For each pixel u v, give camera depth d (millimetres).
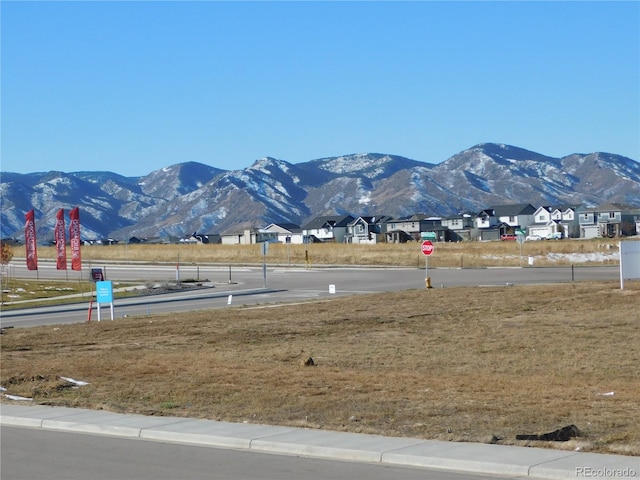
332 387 18531
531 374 21656
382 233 172375
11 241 174625
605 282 49156
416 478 10836
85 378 20703
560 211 165375
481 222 170125
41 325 40000
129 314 44906
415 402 16391
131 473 11344
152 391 18422
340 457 12227
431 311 38406
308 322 35562
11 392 18828
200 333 32594
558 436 12844
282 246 120188
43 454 12688
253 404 16562
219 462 12000
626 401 16344
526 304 39312
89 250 127688
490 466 11133
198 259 105938
